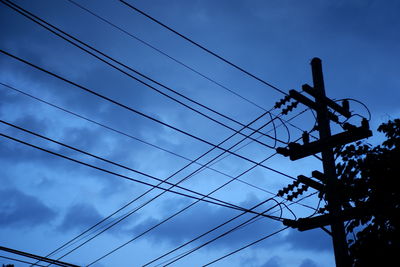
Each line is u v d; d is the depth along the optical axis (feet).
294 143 36.50
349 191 35.55
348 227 36.55
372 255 33.65
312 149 36.19
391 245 33.60
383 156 37.01
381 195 34.96
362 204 35.04
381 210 34.35
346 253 33.27
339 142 35.45
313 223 35.09
